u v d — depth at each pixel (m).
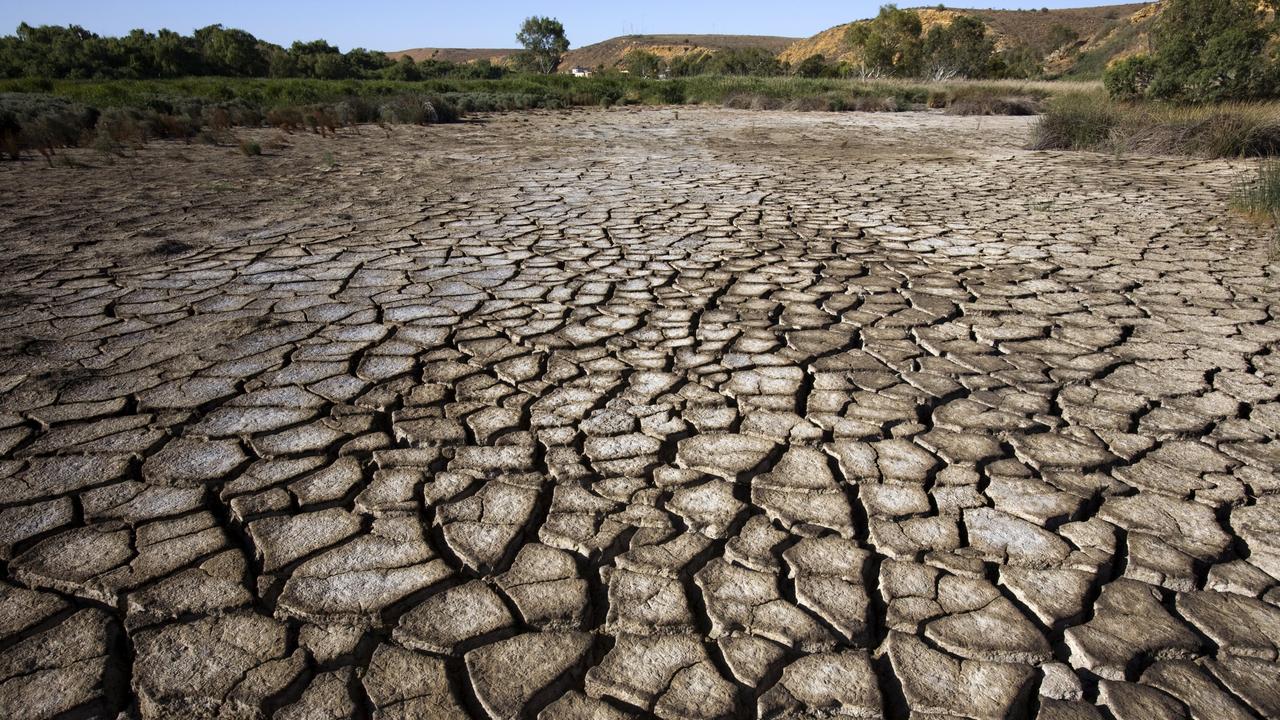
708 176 8.63
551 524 2.16
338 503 2.25
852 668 1.68
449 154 10.65
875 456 2.52
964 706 1.59
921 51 37.47
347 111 15.84
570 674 1.67
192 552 2.03
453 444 2.58
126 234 5.60
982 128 15.09
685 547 2.07
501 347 3.43
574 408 2.84
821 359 3.32
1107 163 9.63
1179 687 1.63
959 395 2.98
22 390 2.95
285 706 1.58
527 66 71.12
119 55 34.44
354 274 4.56
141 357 3.29
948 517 2.19
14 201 6.89
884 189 7.74
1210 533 2.12
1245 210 6.36
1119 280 4.51
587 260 4.91
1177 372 3.20
